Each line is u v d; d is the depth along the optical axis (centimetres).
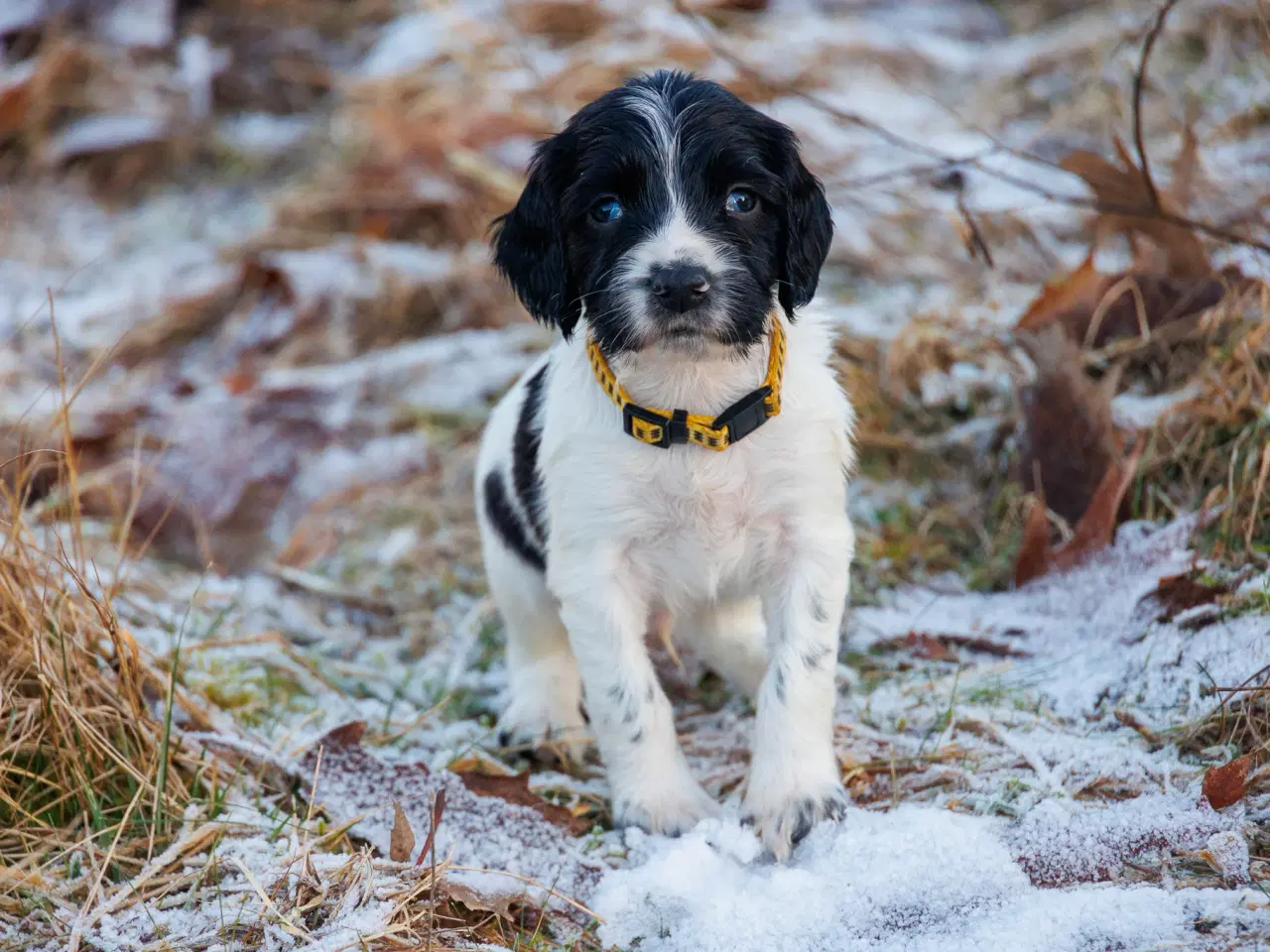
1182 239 516
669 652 451
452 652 496
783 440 370
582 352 378
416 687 466
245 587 532
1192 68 776
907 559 510
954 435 555
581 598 375
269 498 610
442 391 661
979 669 423
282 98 979
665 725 372
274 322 727
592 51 863
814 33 888
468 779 375
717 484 371
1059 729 381
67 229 866
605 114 364
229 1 1023
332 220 816
